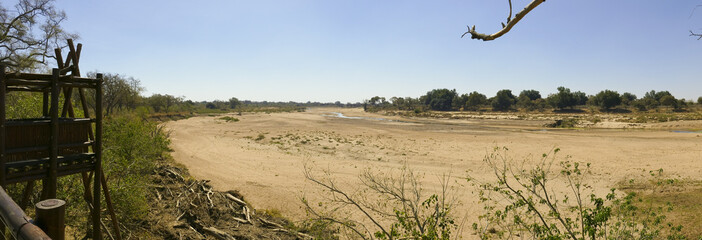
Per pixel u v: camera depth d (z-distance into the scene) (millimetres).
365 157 37719
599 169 29266
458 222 17812
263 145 46375
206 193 22094
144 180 18562
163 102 97812
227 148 42531
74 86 7941
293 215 19906
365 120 99625
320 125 76312
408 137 54344
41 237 2057
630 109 121188
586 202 20484
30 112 12844
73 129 8258
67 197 11695
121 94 64000
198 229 16969
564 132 60969
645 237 8609
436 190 23719
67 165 8016
